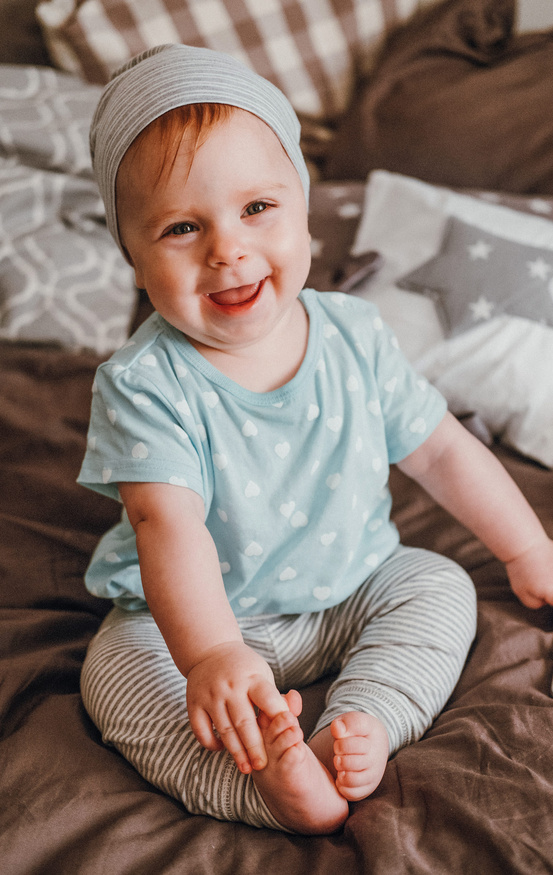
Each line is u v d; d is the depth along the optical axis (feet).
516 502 2.78
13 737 2.20
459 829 1.80
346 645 2.65
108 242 4.86
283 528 2.50
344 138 5.47
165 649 2.37
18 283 4.53
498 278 3.79
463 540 3.08
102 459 2.36
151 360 2.45
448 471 2.79
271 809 1.90
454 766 1.97
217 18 5.60
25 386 4.06
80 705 2.37
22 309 4.50
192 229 2.17
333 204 4.75
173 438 2.34
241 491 2.44
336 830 1.96
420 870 1.70
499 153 4.95
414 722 2.20
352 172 5.40
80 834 1.90
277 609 2.60
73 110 5.01
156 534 2.23
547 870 1.67
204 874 1.77
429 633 2.38
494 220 4.09
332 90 5.87
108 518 3.36
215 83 2.18
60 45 5.63
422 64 5.43
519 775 1.91
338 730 1.96
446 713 2.26
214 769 2.01
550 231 4.00
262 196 2.17
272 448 2.48
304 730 2.31
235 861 1.82
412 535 3.16
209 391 2.44
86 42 5.50
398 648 2.35
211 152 2.10
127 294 4.78
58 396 4.01
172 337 2.50
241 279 2.17
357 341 2.66
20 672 2.42
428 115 5.14
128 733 2.12
